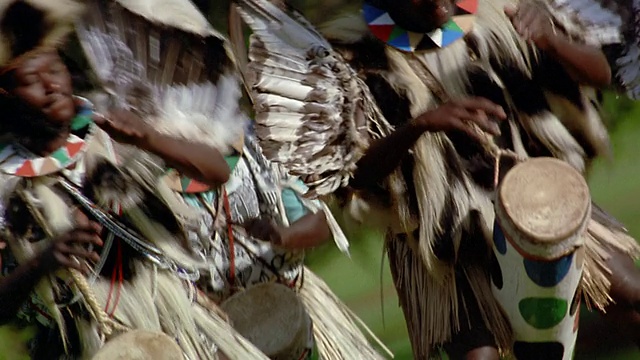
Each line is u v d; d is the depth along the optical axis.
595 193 27.98
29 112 16.33
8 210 16.64
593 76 17.34
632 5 17.52
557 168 16.33
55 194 16.77
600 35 17.38
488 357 17.33
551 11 17.34
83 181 16.91
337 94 17.09
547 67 17.53
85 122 16.77
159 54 17.17
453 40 17.39
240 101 17.92
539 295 16.33
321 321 19.56
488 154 17.42
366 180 17.19
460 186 17.41
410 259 18.23
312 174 17.17
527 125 17.62
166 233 17.45
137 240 17.23
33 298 17.11
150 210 17.38
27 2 15.80
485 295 17.52
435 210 17.38
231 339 17.66
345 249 18.31
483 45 17.41
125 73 17.02
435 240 17.45
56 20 16.02
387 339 26.38
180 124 17.11
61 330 16.89
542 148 17.75
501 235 16.30
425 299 18.05
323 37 17.42
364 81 17.36
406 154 17.33
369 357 19.67
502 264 16.50
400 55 17.38
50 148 16.70
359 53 17.42
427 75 17.36
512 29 17.47
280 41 17.30
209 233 18.47
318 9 17.75
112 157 17.06
